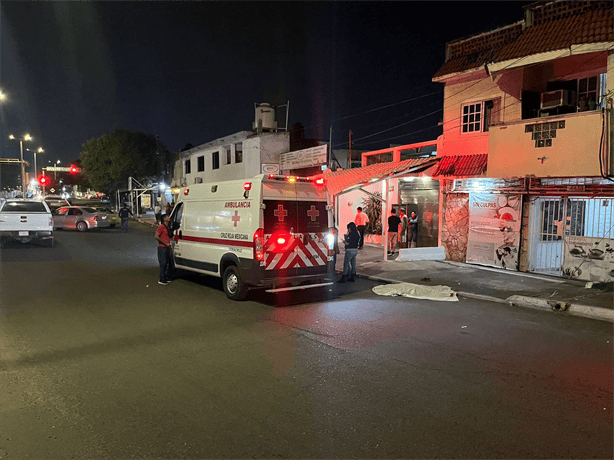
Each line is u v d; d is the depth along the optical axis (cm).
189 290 1013
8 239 1706
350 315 803
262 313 813
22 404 443
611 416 422
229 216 934
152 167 4809
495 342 653
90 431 390
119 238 2202
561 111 1176
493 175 1211
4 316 771
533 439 379
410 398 458
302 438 377
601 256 1073
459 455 353
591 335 695
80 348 613
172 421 408
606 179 1023
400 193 1811
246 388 482
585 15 1086
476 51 1385
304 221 921
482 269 1290
